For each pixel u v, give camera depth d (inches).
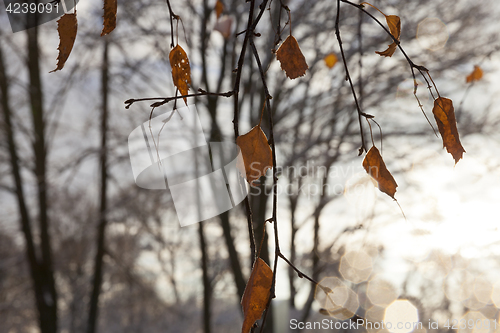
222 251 414.3
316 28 217.6
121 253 448.1
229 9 211.5
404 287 214.7
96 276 387.9
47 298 337.1
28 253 337.4
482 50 200.2
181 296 569.3
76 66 291.1
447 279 197.9
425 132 209.2
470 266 189.5
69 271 435.2
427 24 205.2
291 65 34.5
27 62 311.1
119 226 421.4
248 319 27.0
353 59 216.1
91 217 373.7
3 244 387.9
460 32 211.8
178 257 541.3
